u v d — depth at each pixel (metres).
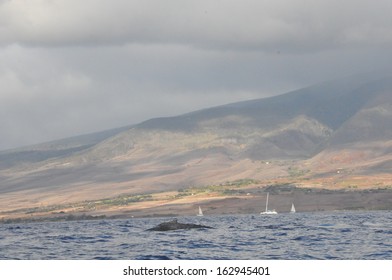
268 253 129.62
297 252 130.38
